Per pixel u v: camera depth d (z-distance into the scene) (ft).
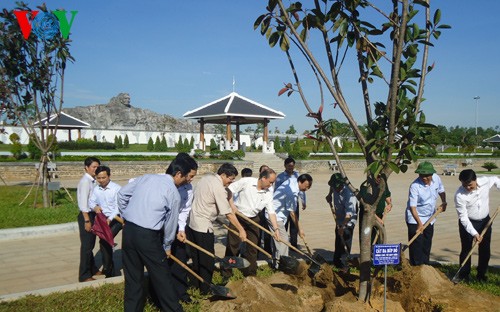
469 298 16.17
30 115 41.01
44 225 30.58
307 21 14.74
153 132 180.24
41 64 38.34
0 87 38.19
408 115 12.99
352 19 14.71
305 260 21.75
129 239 14.29
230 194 20.16
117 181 71.87
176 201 14.82
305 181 21.72
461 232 19.77
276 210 21.20
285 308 15.65
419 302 16.15
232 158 99.14
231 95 112.98
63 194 48.11
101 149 130.82
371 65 14.58
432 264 21.63
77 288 17.76
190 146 130.52
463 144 172.45
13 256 24.54
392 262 14.56
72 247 26.63
